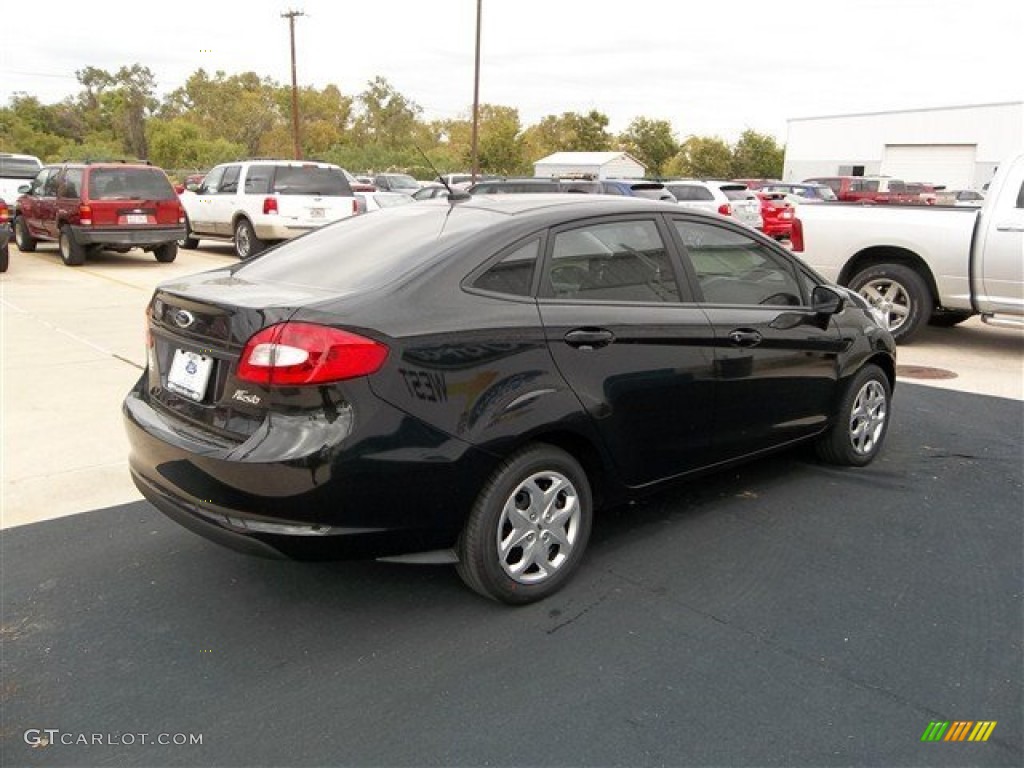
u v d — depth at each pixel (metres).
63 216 14.84
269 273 3.77
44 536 4.12
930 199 27.70
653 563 3.88
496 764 2.59
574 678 3.01
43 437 5.51
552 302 3.49
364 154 63.19
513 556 3.49
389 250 3.55
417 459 3.05
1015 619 3.42
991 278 8.18
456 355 3.14
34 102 98.25
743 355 4.17
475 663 3.09
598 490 3.82
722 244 4.29
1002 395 6.98
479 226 3.55
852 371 4.92
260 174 15.81
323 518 2.96
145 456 3.38
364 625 3.35
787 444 4.66
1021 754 2.64
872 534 4.21
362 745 2.67
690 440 4.03
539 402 3.33
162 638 3.25
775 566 3.86
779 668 3.07
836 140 54.56
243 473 2.93
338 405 2.94
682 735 2.71
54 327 8.96
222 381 3.13
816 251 9.30
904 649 3.20
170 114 102.19
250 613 3.44
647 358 3.73
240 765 2.58
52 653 3.15
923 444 5.67
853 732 2.73
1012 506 4.59
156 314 3.57
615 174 57.47
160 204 14.91
